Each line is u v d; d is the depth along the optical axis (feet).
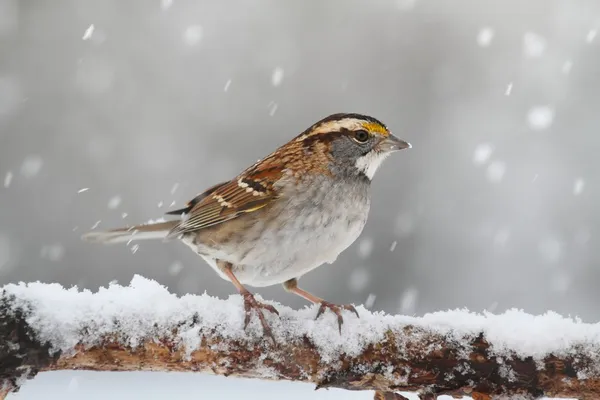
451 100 56.24
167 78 57.41
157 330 16.93
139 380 30.07
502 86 56.08
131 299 17.08
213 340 17.22
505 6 58.29
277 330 17.52
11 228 52.60
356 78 57.47
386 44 58.18
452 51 57.72
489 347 17.42
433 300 49.73
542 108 54.85
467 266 50.42
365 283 50.44
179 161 55.47
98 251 51.29
